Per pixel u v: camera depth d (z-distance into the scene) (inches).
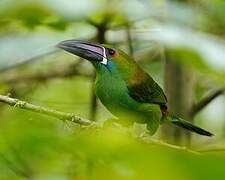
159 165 142.6
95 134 173.0
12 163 293.6
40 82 613.0
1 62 540.1
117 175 155.0
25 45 517.0
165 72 496.1
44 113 291.4
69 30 498.0
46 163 311.6
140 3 413.7
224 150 177.6
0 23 455.5
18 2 365.1
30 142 193.5
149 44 647.8
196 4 440.8
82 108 566.9
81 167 213.8
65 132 208.4
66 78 627.2
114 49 400.2
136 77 406.9
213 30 452.4
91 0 373.7
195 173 140.4
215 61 354.0
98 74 400.5
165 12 404.2
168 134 481.7
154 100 410.6
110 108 410.6
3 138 206.2
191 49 352.5
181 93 489.7
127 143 155.2
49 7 358.9
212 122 685.9
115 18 457.1
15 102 295.1
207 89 639.8
